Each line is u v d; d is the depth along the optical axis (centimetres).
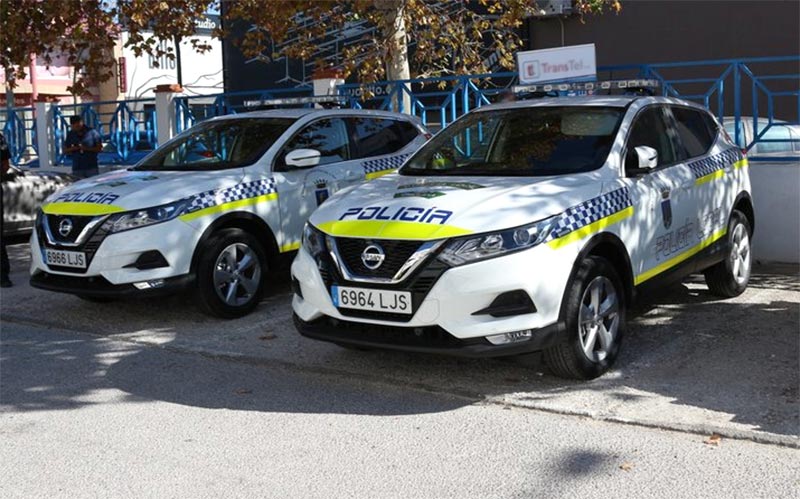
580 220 538
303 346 657
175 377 598
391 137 896
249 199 750
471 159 641
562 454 447
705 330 656
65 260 709
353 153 853
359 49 1291
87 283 707
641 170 598
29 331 739
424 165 657
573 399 523
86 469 445
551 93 819
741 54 1537
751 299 747
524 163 613
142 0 1167
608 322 568
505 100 789
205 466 445
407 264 510
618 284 569
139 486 423
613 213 565
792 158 875
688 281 820
